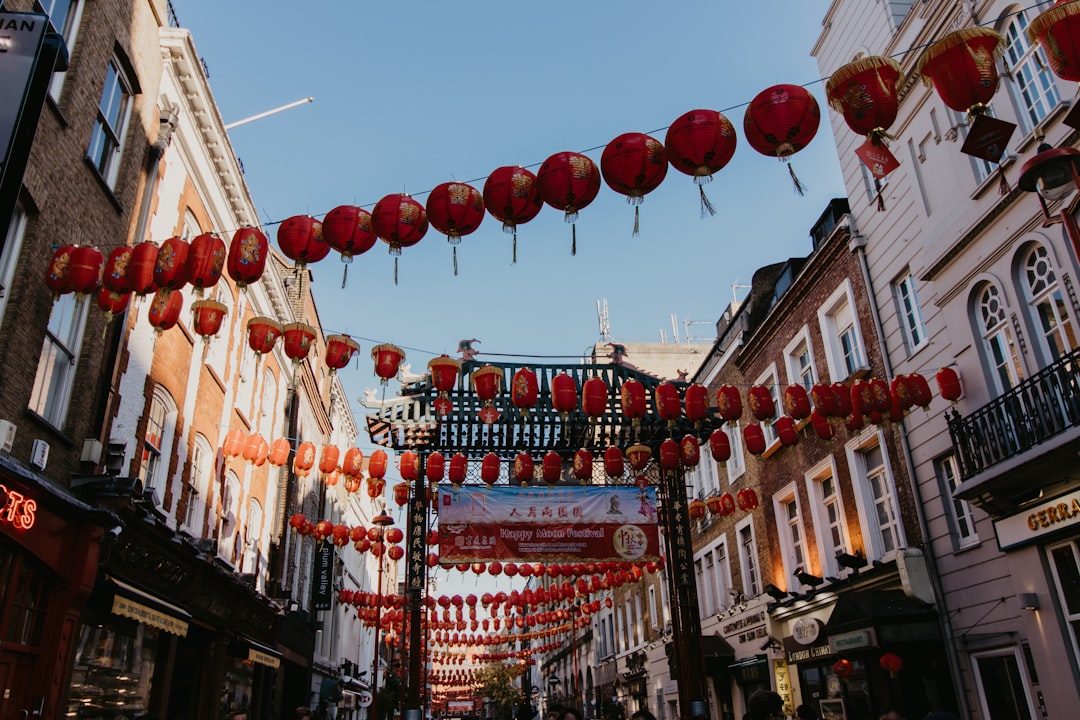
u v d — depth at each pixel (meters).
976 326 10.86
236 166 14.30
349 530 16.02
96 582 8.41
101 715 9.59
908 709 11.31
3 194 5.10
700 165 5.85
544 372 15.56
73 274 7.04
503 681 58.62
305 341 9.07
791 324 17.23
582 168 6.10
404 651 15.02
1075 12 4.99
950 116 11.52
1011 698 10.09
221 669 13.32
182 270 6.95
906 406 10.18
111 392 9.48
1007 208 10.12
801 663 15.07
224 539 15.03
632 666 28.70
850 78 5.57
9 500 6.63
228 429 14.87
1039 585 9.12
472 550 15.06
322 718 19.75
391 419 15.14
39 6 8.04
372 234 6.76
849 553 14.42
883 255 13.62
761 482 18.39
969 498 9.89
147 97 10.80
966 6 11.14
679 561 15.48
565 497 15.73
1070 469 8.35
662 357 33.75
